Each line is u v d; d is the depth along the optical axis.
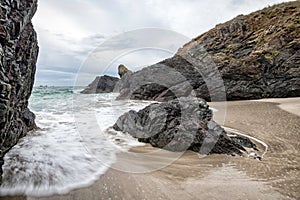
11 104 3.59
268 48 18.06
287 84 16.23
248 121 8.30
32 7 4.65
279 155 4.90
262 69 17.38
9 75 3.61
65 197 3.11
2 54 3.04
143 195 3.18
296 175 3.86
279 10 21.78
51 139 5.96
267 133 6.61
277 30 18.97
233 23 23.16
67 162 4.38
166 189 3.38
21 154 4.62
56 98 18.45
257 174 3.93
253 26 22.19
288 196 3.16
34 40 5.58
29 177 3.64
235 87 17.55
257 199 3.08
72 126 7.64
